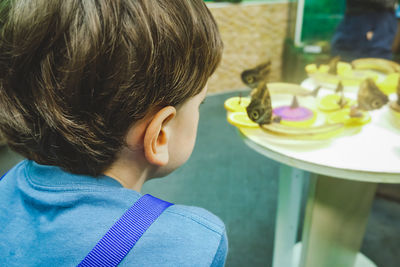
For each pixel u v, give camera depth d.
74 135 0.29
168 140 0.36
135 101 0.29
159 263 0.28
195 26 0.32
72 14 0.26
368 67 1.15
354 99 0.96
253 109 0.75
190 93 0.34
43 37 0.26
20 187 0.34
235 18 2.58
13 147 0.34
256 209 1.53
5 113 0.30
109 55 0.27
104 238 0.28
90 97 0.28
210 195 1.62
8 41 0.27
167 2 0.29
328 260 0.99
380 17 1.48
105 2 0.26
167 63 0.30
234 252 1.28
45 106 0.28
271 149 0.74
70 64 0.26
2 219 0.33
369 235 1.39
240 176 1.78
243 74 0.82
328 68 1.11
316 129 0.74
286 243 1.04
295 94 0.96
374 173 0.65
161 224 0.30
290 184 0.94
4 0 0.27
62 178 0.33
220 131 2.25
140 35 0.27
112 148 0.32
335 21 2.51
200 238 0.30
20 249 0.30
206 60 0.34
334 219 0.92
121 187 0.34
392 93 1.00
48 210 0.31
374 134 0.79
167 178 1.74
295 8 2.59
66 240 0.29
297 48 2.60
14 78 0.29
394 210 1.53
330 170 0.67
